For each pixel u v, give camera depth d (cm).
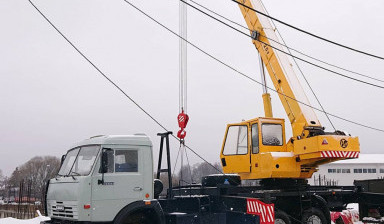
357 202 1288
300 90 1232
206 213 1003
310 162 1133
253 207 995
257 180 1231
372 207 1328
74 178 805
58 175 888
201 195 1067
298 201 1186
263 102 1318
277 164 1115
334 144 1093
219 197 1065
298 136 1158
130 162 853
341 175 6506
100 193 802
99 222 810
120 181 828
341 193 1247
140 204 838
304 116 1182
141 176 858
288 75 1242
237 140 1212
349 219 1474
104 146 825
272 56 1271
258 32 1304
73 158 873
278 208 1169
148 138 883
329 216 1186
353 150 1116
